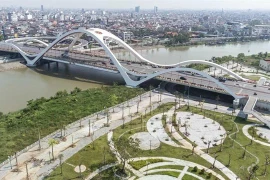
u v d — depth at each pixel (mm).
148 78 157500
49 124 109812
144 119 116438
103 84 170625
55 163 85312
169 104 133750
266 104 130375
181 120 116500
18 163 85000
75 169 82688
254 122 116438
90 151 91875
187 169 84562
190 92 153625
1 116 117312
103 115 119500
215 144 98062
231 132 107250
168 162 87750
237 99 133250
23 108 131125
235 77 165125
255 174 82500
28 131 103812
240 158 90438
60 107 126188
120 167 84062
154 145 96750
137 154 91125
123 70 165125
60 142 97000
